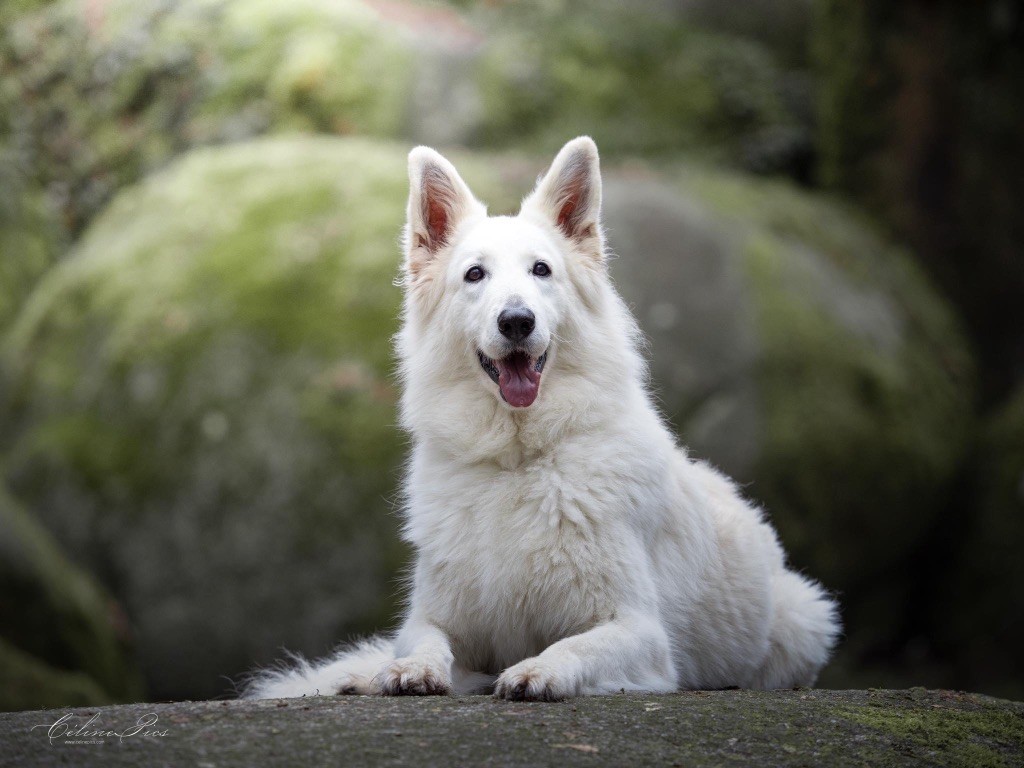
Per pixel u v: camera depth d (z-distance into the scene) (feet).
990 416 49.44
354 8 57.36
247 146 49.70
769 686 19.74
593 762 11.16
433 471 16.88
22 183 54.34
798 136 57.82
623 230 44.93
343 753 11.07
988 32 52.95
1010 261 53.16
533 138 54.80
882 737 12.67
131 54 56.90
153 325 41.70
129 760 10.80
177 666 37.60
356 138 52.49
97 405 40.91
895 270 51.37
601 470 15.92
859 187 55.01
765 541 20.02
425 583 16.46
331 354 39.86
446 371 17.24
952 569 46.60
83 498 38.99
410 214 18.34
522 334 16.10
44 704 32.17
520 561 15.64
